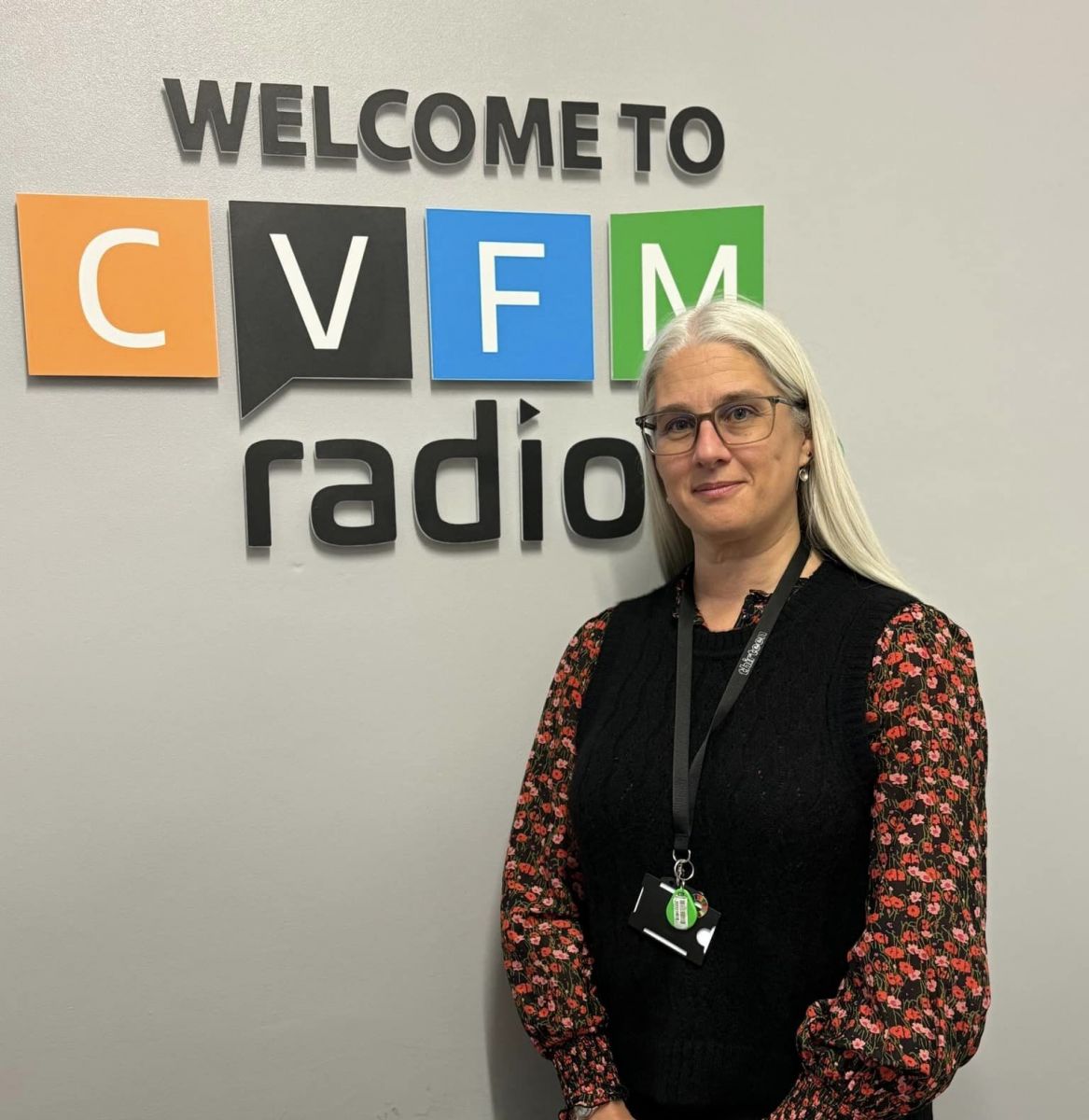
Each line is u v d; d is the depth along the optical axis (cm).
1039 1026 153
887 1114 86
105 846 127
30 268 119
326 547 130
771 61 139
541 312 133
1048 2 146
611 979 105
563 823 116
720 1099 98
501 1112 140
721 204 139
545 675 138
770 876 94
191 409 126
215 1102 131
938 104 144
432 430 133
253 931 131
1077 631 152
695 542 113
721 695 102
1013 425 149
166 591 127
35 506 123
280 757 131
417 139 129
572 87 134
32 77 119
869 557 106
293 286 126
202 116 123
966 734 92
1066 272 150
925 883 86
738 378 104
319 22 126
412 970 137
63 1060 127
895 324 145
